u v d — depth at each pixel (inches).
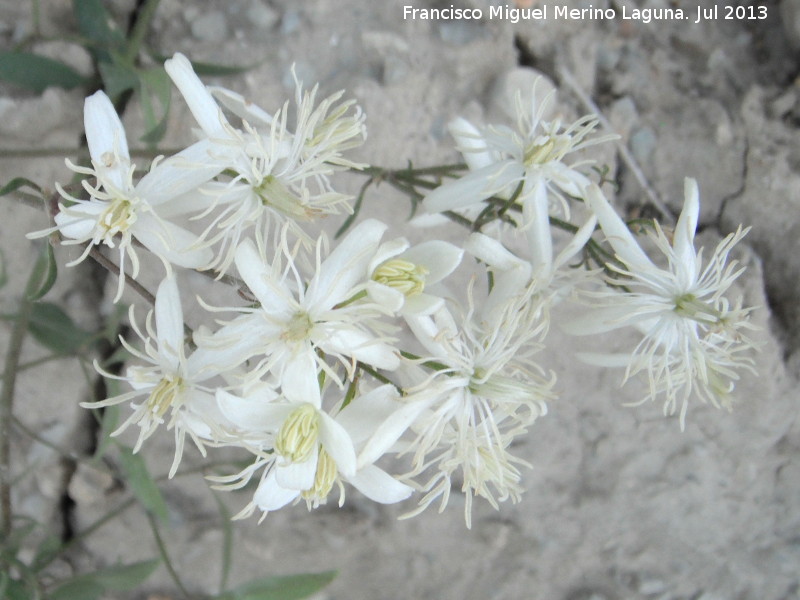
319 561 7.6
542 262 4.1
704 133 6.5
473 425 3.8
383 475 3.6
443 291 3.9
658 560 7.9
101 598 7.4
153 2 4.9
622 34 6.5
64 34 5.6
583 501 7.6
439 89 6.2
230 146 3.5
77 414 6.7
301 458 3.4
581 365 6.8
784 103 6.5
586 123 6.4
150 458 6.9
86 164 5.7
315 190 4.7
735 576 7.9
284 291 3.4
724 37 6.6
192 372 3.6
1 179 5.7
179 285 6.1
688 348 4.2
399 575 7.8
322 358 3.7
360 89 6.0
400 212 6.2
